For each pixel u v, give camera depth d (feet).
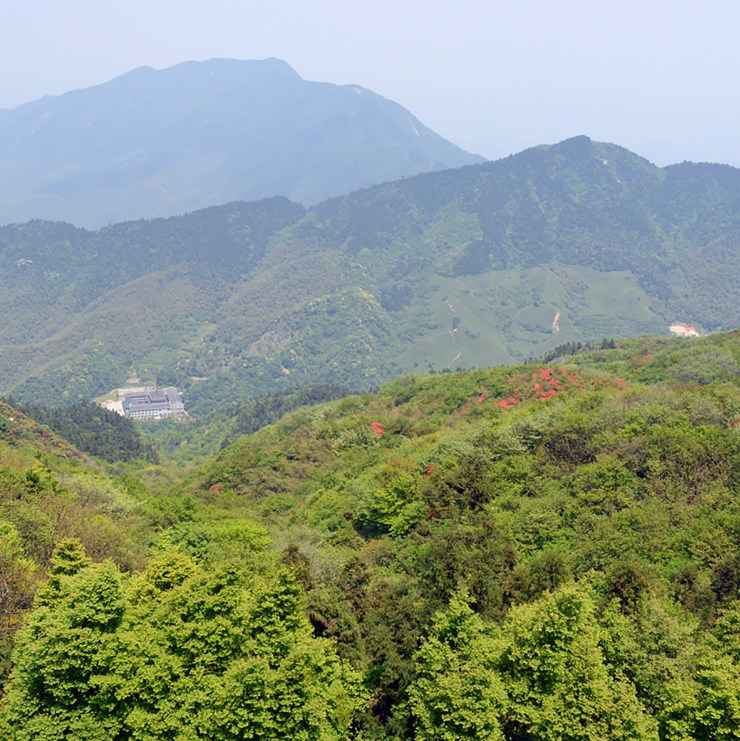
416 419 498.28
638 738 129.08
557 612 144.56
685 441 246.06
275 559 213.87
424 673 152.97
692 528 204.85
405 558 227.20
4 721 126.93
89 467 533.14
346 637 172.24
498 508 247.29
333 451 479.00
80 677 130.82
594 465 251.80
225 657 143.54
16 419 568.00
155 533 280.31
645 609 158.71
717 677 132.98
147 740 129.59
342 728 148.87
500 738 138.92
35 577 176.55
